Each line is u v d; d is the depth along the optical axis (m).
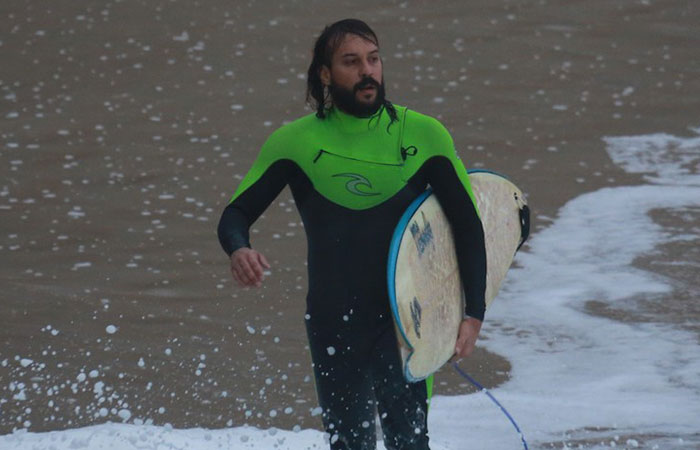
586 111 40.31
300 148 12.92
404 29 51.56
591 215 30.33
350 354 12.91
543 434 18.16
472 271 13.11
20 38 50.84
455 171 13.02
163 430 16.83
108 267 26.83
